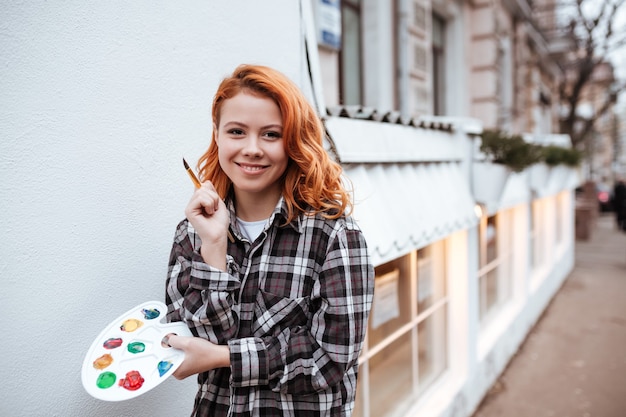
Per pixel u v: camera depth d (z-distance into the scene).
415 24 5.34
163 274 1.51
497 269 5.25
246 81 1.08
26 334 1.15
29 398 1.16
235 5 1.74
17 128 1.12
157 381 1.01
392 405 2.99
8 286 1.11
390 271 2.97
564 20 12.43
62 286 1.22
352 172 2.13
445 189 3.07
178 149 1.54
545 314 6.75
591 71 12.48
